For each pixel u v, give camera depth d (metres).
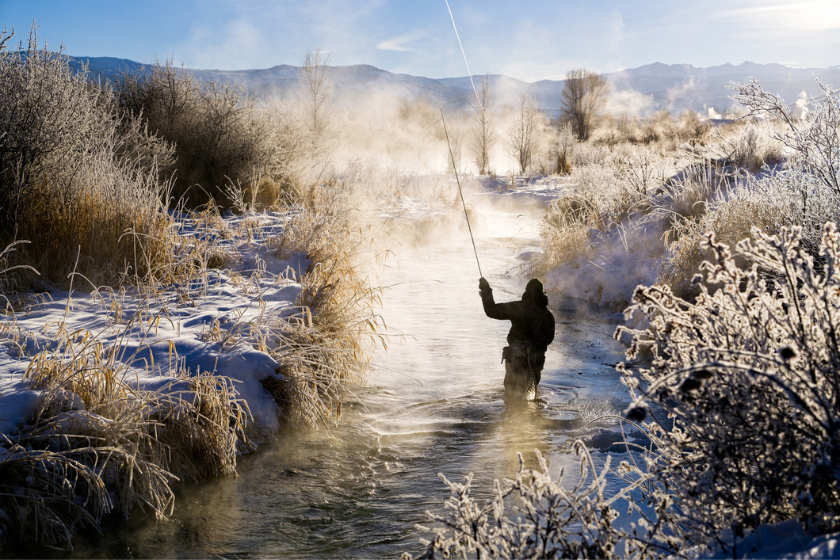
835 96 7.18
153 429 4.48
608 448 4.98
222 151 15.17
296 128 19.83
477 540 2.41
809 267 2.46
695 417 2.47
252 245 10.16
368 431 5.45
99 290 7.55
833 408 2.25
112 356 4.62
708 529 2.43
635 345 2.97
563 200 15.77
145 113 15.64
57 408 4.15
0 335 5.54
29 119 8.06
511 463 4.75
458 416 5.79
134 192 8.58
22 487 3.71
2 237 7.65
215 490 4.39
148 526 3.91
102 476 4.00
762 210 8.27
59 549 3.60
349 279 8.50
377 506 4.17
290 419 5.49
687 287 8.55
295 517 4.04
